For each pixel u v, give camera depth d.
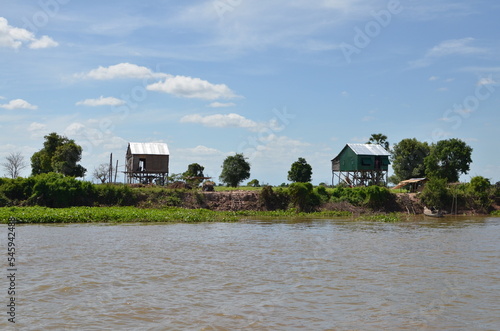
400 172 86.44
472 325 13.36
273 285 17.86
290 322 13.45
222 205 58.75
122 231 36.16
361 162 76.19
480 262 23.11
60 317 13.65
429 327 13.16
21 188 54.72
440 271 20.75
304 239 32.44
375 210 61.75
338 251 26.67
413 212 62.22
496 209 64.44
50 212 45.34
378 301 15.71
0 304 14.90
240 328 12.89
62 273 19.50
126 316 13.80
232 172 74.75
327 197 63.03
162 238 32.00
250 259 23.69
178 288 17.23
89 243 28.73
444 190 64.06
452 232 38.25
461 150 78.00
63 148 79.62
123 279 18.61
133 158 69.38
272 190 60.28
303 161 89.94
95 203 54.78
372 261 23.30
